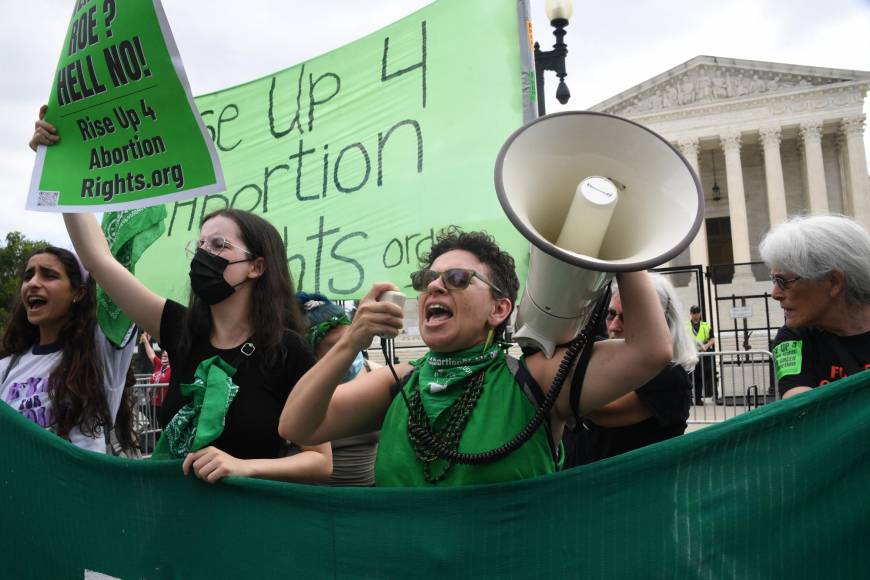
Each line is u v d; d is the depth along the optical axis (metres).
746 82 36.59
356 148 3.96
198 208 4.40
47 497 2.44
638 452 1.62
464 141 3.63
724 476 1.56
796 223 2.23
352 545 1.84
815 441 1.51
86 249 2.63
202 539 2.09
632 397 2.52
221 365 2.19
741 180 36.09
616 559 1.61
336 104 4.10
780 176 35.84
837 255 2.09
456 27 3.76
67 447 2.41
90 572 2.32
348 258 3.82
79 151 2.70
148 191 2.56
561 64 7.09
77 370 2.89
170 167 2.53
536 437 1.75
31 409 2.89
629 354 1.62
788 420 1.54
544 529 1.66
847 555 1.47
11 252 32.94
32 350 3.07
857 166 35.31
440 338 1.81
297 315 2.44
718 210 39.97
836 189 38.88
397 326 1.73
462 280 1.79
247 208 4.24
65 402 2.87
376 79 3.98
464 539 1.71
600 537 1.62
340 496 1.87
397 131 3.84
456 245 1.94
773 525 1.52
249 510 2.01
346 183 3.94
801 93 35.69
